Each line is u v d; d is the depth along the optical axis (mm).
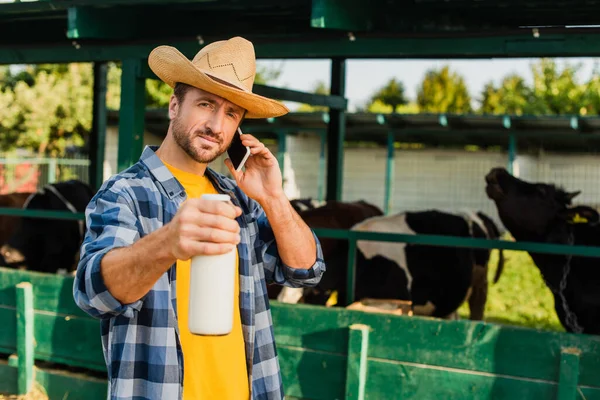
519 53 4008
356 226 5906
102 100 7957
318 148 17875
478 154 16734
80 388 4461
